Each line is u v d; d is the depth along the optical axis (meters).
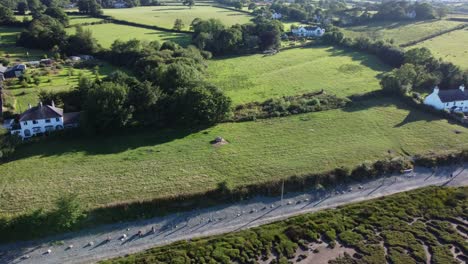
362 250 58.69
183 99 95.75
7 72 133.12
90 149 86.19
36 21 183.12
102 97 91.75
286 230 62.81
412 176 77.31
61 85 124.88
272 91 122.56
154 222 64.81
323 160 80.75
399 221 64.81
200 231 63.09
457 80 119.19
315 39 194.62
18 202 66.94
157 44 156.00
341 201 70.44
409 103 110.50
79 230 62.56
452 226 63.88
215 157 82.25
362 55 165.50
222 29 172.88
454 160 81.88
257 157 82.19
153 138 91.31
